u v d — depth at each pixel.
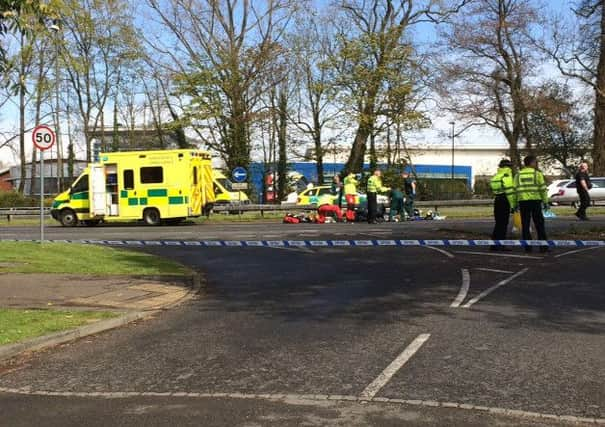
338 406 4.90
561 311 8.16
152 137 43.62
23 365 6.37
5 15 7.71
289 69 36.66
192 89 34.78
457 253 13.84
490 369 5.78
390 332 7.26
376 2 38.22
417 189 44.91
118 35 35.22
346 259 13.54
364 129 36.78
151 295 10.02
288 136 38.91
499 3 37.56
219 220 28.17
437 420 4.58
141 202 25.98
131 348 6.94
